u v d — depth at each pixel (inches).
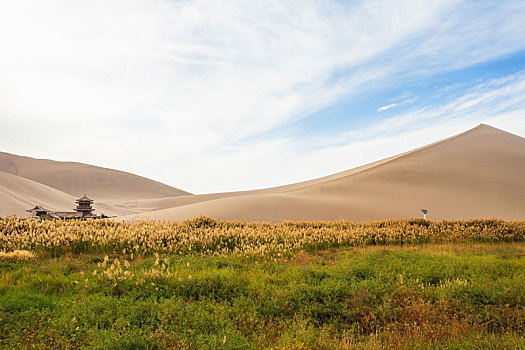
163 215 2073.1
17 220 698.2
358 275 390.6
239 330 237.1
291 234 722.8
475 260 467.2
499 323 257.4
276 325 251.8
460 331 235.9
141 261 476.7
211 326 236.2
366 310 283.1
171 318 244.1
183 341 202.5
